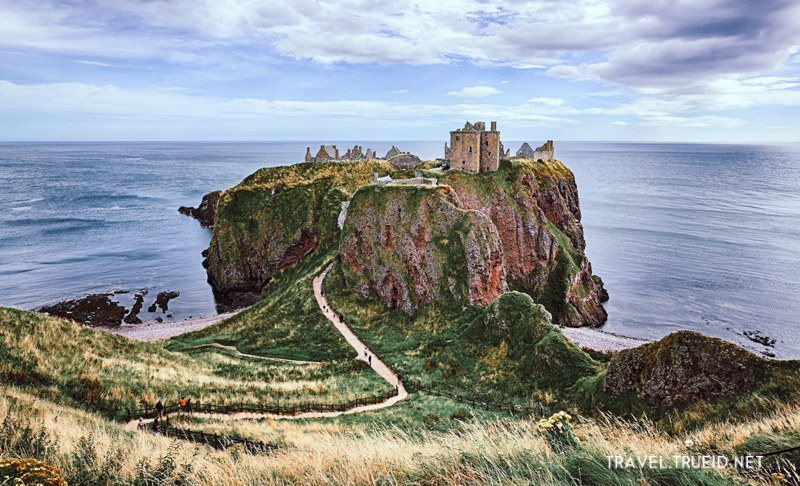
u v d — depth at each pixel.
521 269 89.81
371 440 15.41
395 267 71.38
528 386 41.66
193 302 95.06
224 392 39.22
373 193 79.00
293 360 57.62
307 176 121.88
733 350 26.38
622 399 31.09
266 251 109.31
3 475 9.44
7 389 27.03
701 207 194.00
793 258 116.25
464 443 13.00
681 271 109.12
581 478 10.15
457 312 61.62
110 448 14.73
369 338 62.69
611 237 143.75
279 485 12.03
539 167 107.06
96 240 138.38
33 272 106.62
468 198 86.00
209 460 15.23
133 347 47.75
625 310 88.56
